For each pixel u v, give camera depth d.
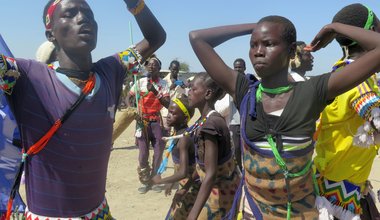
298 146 2.35
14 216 3.28
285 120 2.35
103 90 2.38
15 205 3.38
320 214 2.62
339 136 2.96
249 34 2.81
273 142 2.37
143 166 6.77
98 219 2.40
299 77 5.26
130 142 11.97
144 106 7.09
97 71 2.45
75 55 2.29
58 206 2.28
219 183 3.47
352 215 3.02
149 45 2.70
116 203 6.32
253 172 2.46
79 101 2.25
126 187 7.16
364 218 3.21
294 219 2.40
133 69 2.64
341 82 2.29
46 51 3.97
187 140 3.77
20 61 2.18
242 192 2.63
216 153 3.33
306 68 5.55
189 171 3.88
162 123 7.33
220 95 3.65
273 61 2.34
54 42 2.36
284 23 2.35
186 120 4.21
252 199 2.51
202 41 2.70
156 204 6.29
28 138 2.26
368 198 3.25
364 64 2.24
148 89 6.96
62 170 2.25
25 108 2.21
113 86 2.49
